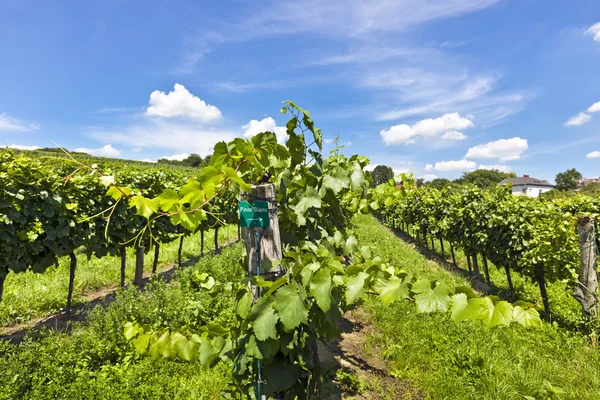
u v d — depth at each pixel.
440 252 13.73
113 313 4.39
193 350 2.04
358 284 1.70
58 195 5.20
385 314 5.42
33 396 2.99
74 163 1.73
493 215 7.77
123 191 1.62
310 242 2.83
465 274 10.02
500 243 7.70
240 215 1.99
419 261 10.39
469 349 4.24
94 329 4.29
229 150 1.96
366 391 3.63
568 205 9.13
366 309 5.82
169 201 1.67
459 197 10.47
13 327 5.21
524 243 6.57
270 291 1.68
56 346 3.79
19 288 6.26
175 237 8.70
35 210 4.95
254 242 2.07
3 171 4.46
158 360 3.65
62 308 5.98
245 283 1.93
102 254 6.40
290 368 2.02
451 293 1.64
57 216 5.29
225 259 7.50
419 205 14.62
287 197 2.65
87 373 3.41
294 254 1.82
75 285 6.86
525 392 3.50
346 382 3.72
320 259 1.89
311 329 2.19
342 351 4.46
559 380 3.73
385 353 4.35
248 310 1.92
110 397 3.04
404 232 19.81
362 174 3.09
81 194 5.54
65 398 2.94
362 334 5.04
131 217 6.90
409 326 4.98
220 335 2.22
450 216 10.91
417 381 3.76
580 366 3.99
